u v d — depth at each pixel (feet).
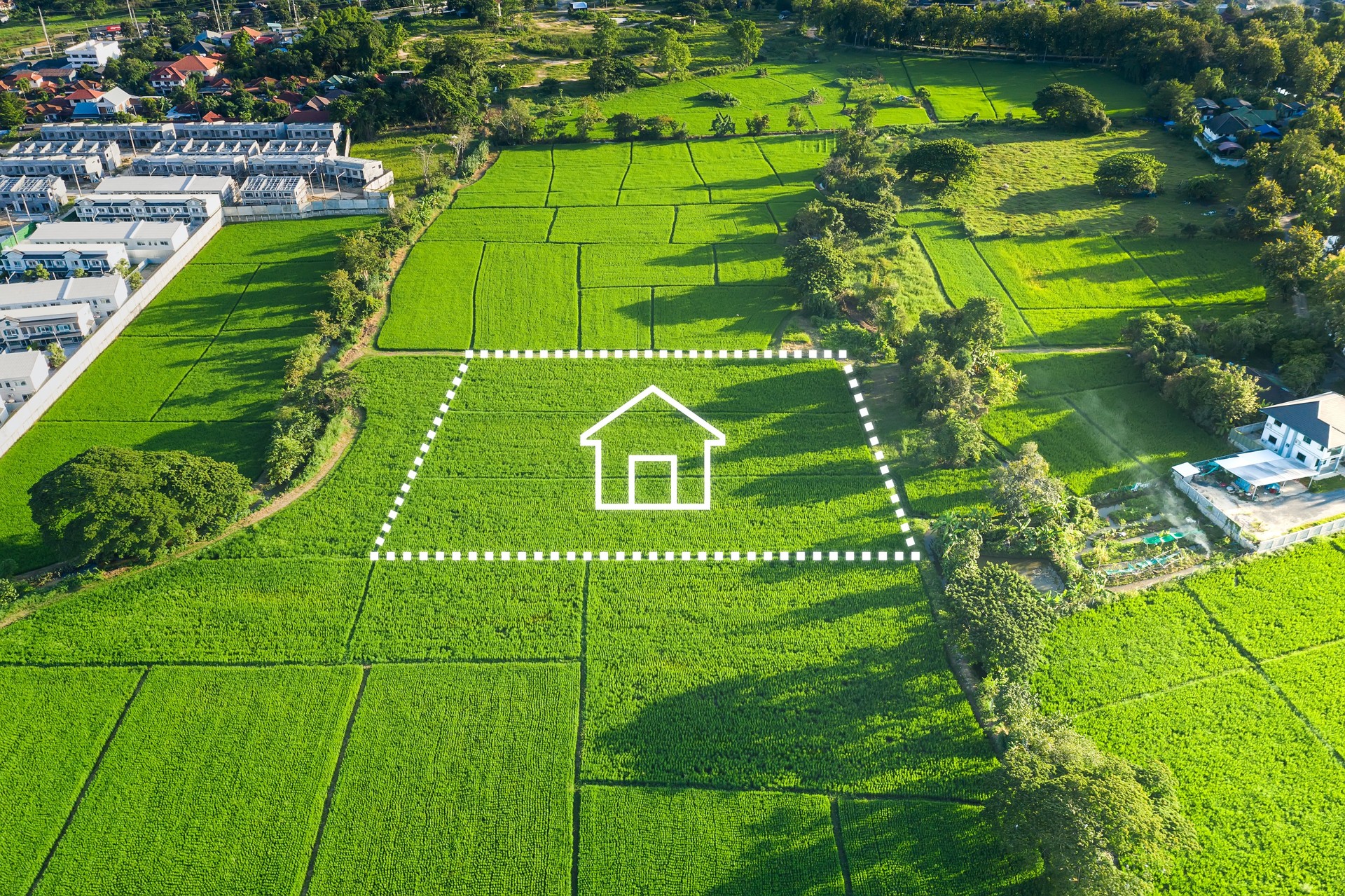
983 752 259.39
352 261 488.85
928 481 356.38
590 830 243.60
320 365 427.33
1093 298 470.80
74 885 232.12
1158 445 367.45
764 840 240.94
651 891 231.30
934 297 471.21
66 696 277.03
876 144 653.30
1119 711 266.36
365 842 241.14
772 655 290.56
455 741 265.75
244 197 579.48
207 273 508.53
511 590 313.94
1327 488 338.34
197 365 431.02
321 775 256.93
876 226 526.57
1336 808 240.32
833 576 318.24
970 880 230.27
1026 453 338.34
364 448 377.50
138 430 388.16
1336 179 504.84
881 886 230.07
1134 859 213.87
